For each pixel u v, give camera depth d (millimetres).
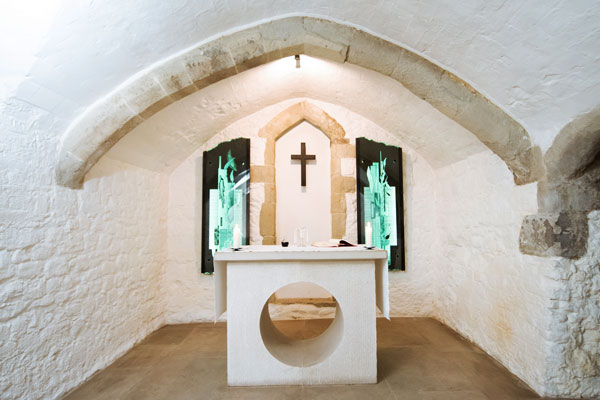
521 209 2219
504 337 2369
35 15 1463
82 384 2156
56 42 1604
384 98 3041
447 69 2244
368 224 2412
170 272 3500
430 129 3049
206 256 3471
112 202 2598
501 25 1660
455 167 3195
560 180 1929
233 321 2164
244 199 3508
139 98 2193
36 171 1887
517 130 2123
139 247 2975
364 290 2199
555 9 1421
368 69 2615
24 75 1638
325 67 2957
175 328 3291
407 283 3615
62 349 2025
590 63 1529
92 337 2299
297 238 2834
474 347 2721
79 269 2203
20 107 1740
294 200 3715
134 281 2877
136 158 2879
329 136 3676
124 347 2678
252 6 2061
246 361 2154
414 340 2891
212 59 2256
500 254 2438
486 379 2174
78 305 2178
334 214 3605
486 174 2650
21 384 1746
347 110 3707
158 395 2023
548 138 1980
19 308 1752
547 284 1941
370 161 3607
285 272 2193
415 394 2006
